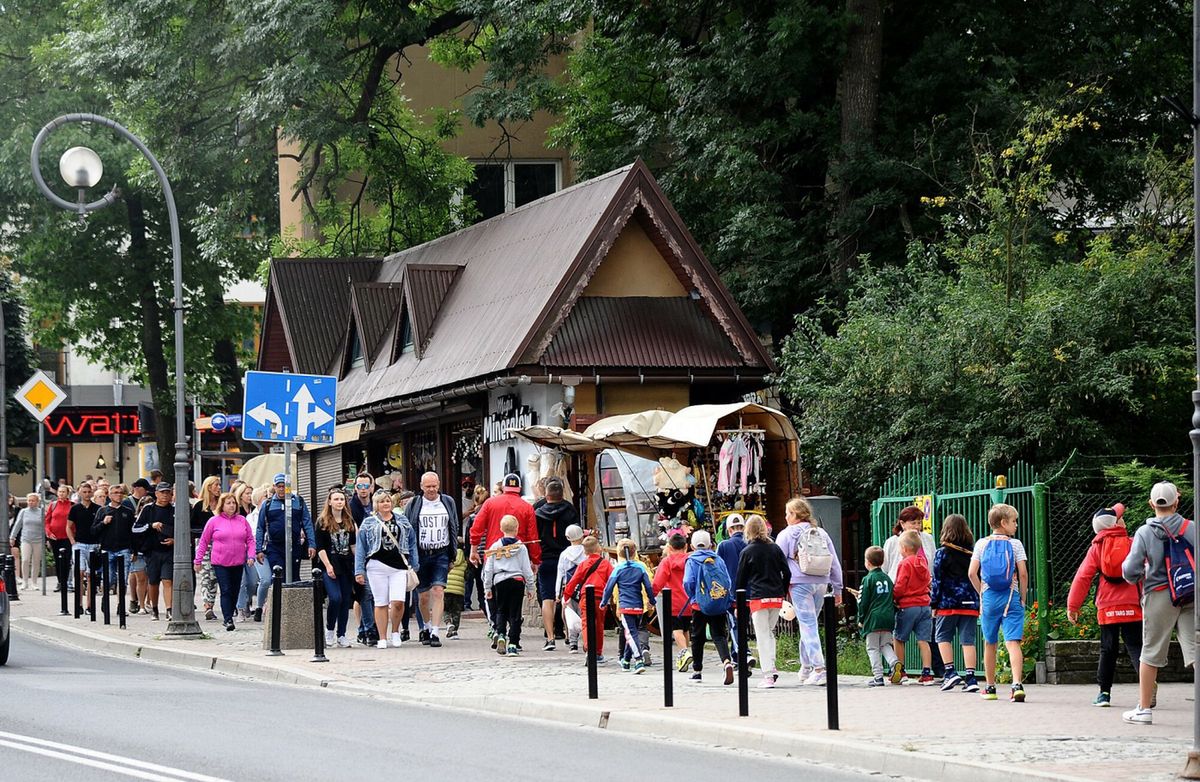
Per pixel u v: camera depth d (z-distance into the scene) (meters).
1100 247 22.12
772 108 29.55
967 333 21.20
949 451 21.17
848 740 12.50
